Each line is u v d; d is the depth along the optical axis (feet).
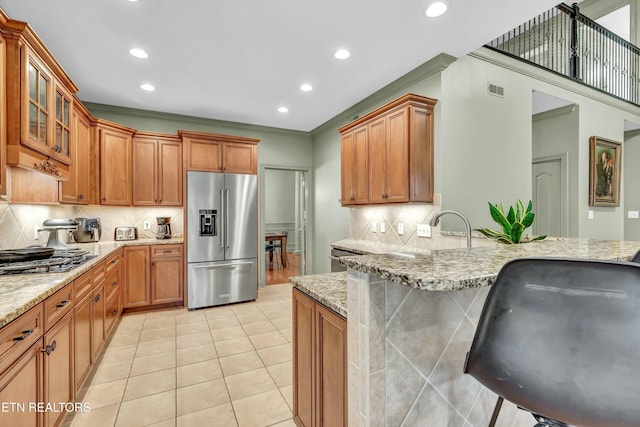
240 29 7.64
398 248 10.51
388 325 3.34
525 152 10.90
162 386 6.98
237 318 11.36
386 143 9.73
